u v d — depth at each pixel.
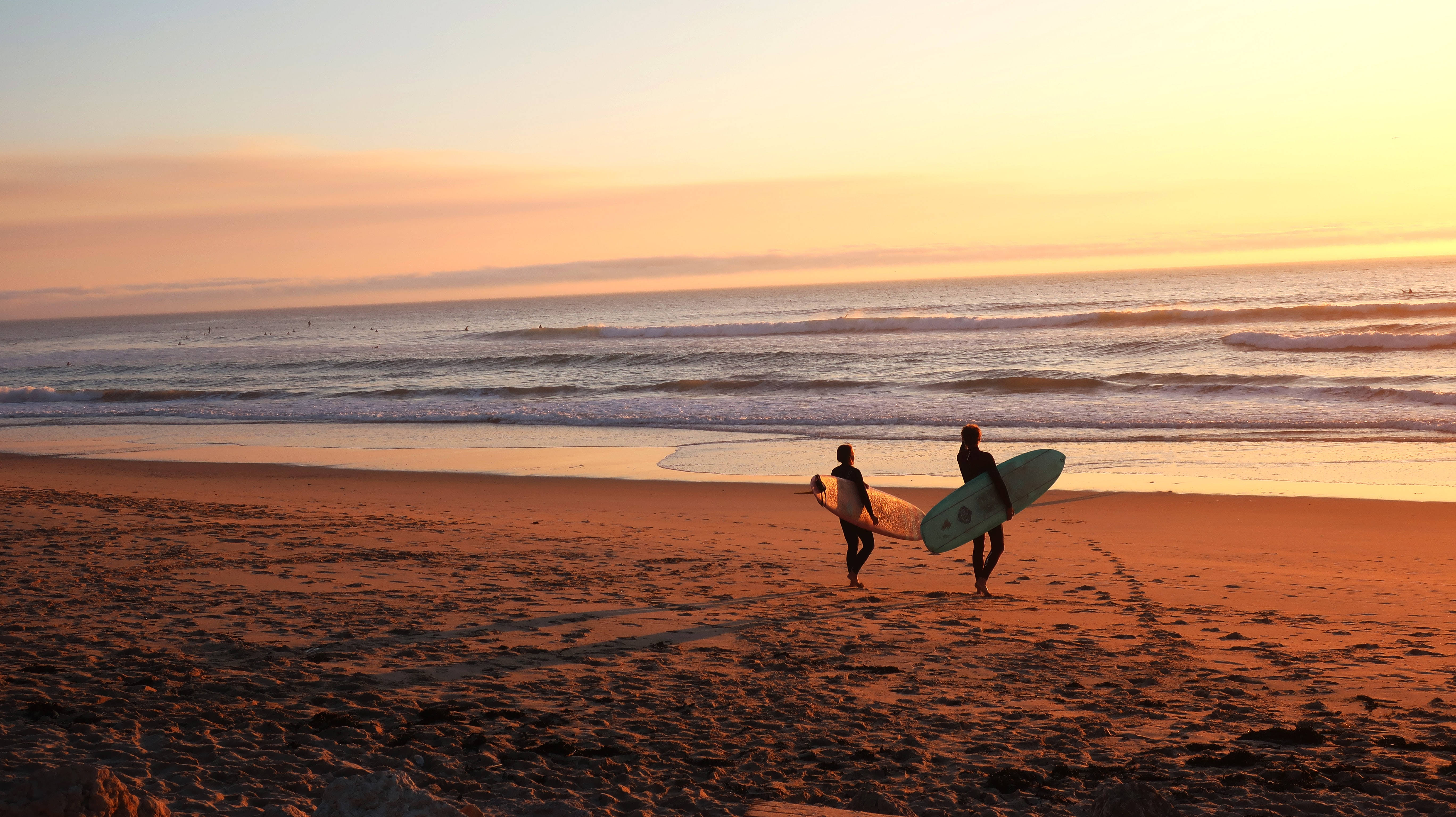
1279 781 3.62
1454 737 4.24
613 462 18.19
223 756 3.76
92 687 4.77
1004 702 4.96
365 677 5.16
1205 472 15.68
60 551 8.89
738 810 3.31
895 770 3.86
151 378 43.31
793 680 5.38
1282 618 7.29
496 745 4.07
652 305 164.38
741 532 11.73
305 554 9.13
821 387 29.73
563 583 8.24
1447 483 14.14
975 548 8.35
